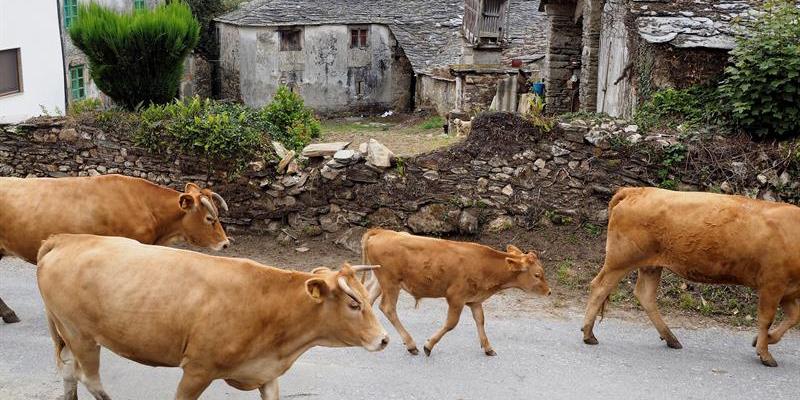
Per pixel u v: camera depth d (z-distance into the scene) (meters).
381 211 12.32
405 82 31.27
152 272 6.27
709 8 13.57
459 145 12.24
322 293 6.23
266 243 12.63
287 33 29.70
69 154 13.52
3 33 19.84
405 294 10.79
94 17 14.35
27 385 7.81
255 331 6.24
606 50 16.66
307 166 12.66
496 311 10.24
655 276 9.31
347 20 30.17
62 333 6.71
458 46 27.75
